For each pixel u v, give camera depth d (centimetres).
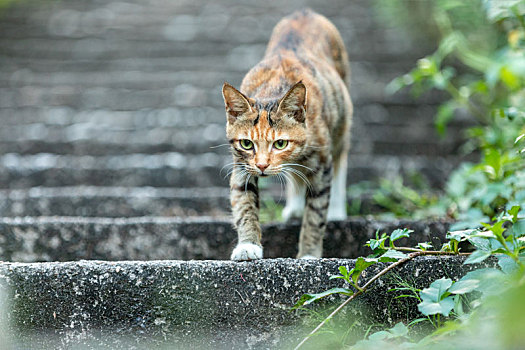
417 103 725
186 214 540
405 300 325
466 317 289
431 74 543
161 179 607
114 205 539
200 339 324
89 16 991
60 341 321
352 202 546
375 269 325
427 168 607
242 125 393
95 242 439
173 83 792
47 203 536
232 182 405
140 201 540
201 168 608
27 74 824
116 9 1016
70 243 438
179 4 1034
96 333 321
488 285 276
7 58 866
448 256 328
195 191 565
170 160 629
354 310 324
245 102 389
